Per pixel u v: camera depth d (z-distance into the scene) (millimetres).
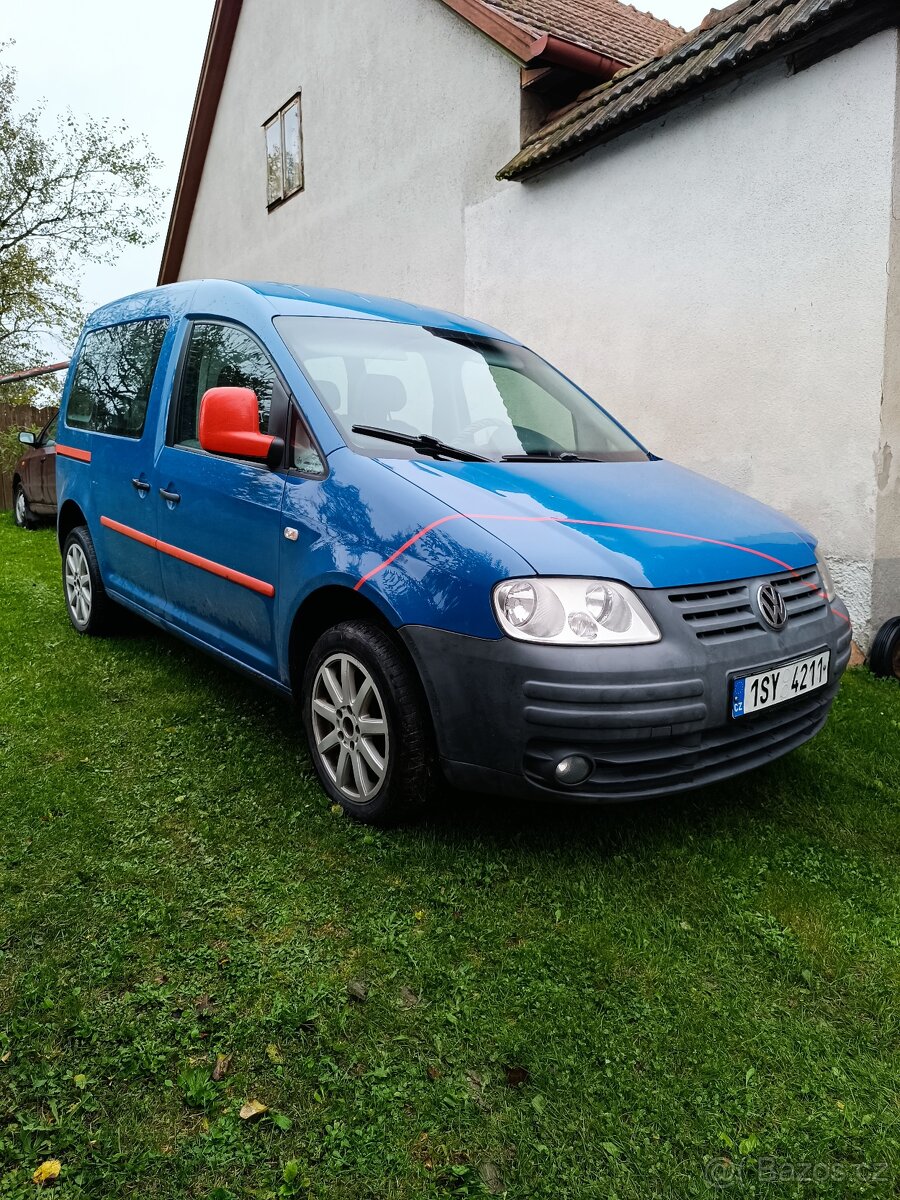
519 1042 1879
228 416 3045
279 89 11367
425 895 2404
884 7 4277
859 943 2289
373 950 2170
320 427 2949
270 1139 1625
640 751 2346
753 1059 1877
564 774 2303
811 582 2930
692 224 5477
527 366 3975
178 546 3650
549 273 6738
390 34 8648
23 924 2205
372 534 2641
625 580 2385
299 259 11266
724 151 5227
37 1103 1677
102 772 3086
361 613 2848
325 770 2928
